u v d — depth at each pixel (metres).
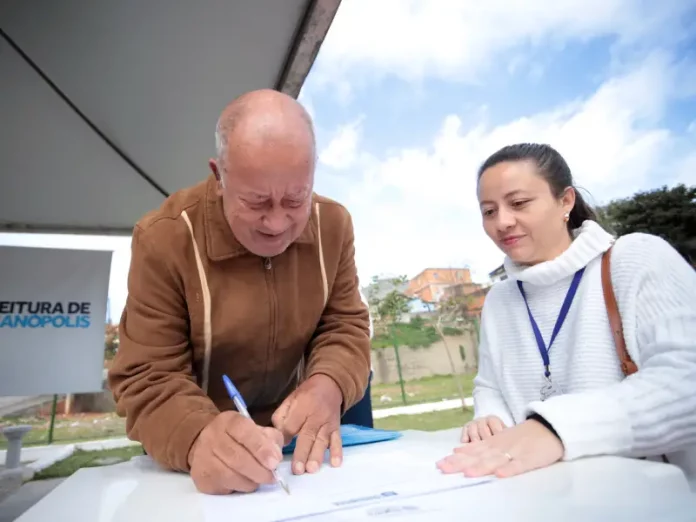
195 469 0.70
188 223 1.04
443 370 13.52
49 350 3.17
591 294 1.04
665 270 0.92
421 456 0.81
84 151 2.47
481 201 1.14
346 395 1.03
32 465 5.46
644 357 0.87
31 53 1.94
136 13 1.79
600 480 0.55
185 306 1.05
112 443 7.48
